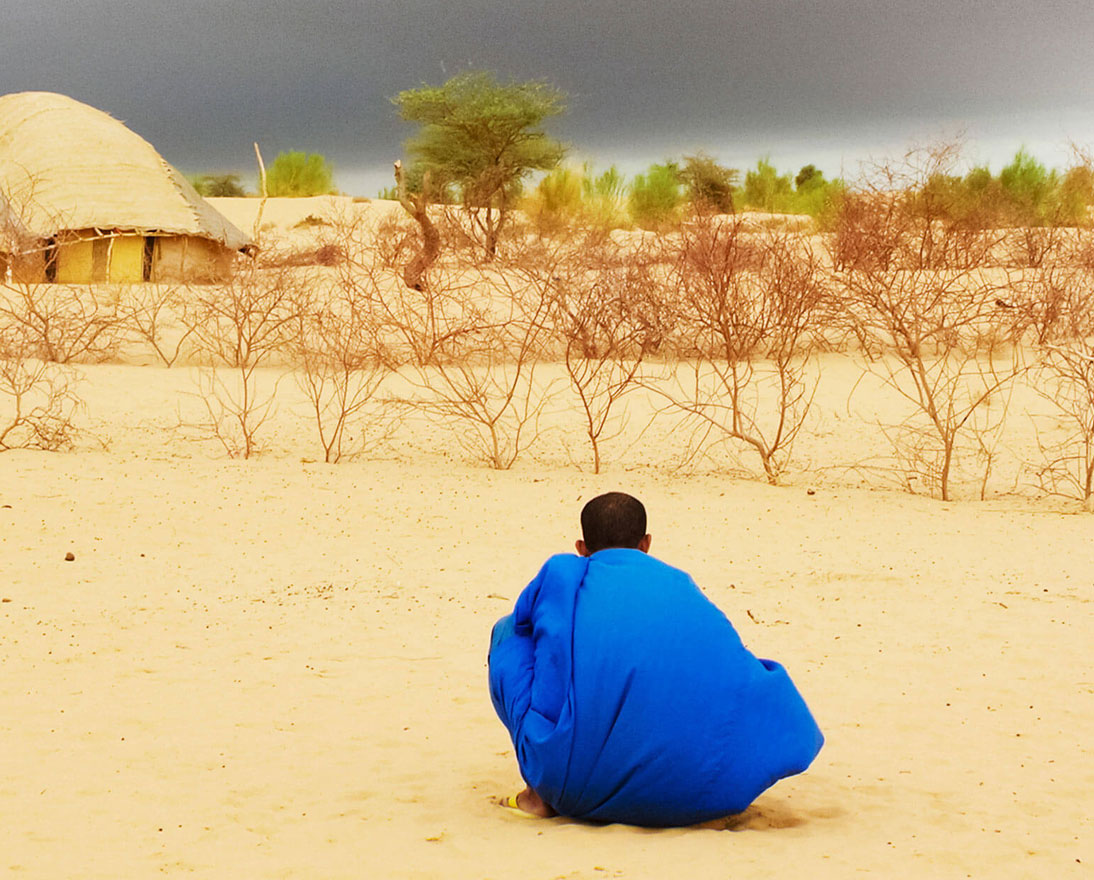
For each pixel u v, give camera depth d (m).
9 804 4.08
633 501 4.15
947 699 5.46
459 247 22.11
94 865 3.52
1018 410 14.91
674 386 16.03
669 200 38.09
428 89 36.47
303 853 3.60
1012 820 3.95
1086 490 10.76
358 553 8.41
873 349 17.75
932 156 21.56
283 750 4.73
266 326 18.39
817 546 8.82
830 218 26.16
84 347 17.88
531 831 3.78
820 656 6.16
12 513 9.16
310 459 12.08
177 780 4.36
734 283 15.43
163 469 11.14
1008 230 24.08
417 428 13.80
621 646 3.70
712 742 3.69
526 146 36.94
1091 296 18.20
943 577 7.86
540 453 12.84
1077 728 5.05
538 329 15.39
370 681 5.71
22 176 30.05
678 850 3.56
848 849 3.62
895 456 12.56
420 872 3.41
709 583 7.68
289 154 51.34
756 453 13.01
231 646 6.25
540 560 8.30
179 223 30.19
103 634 6.41
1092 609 7.08
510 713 3.87
